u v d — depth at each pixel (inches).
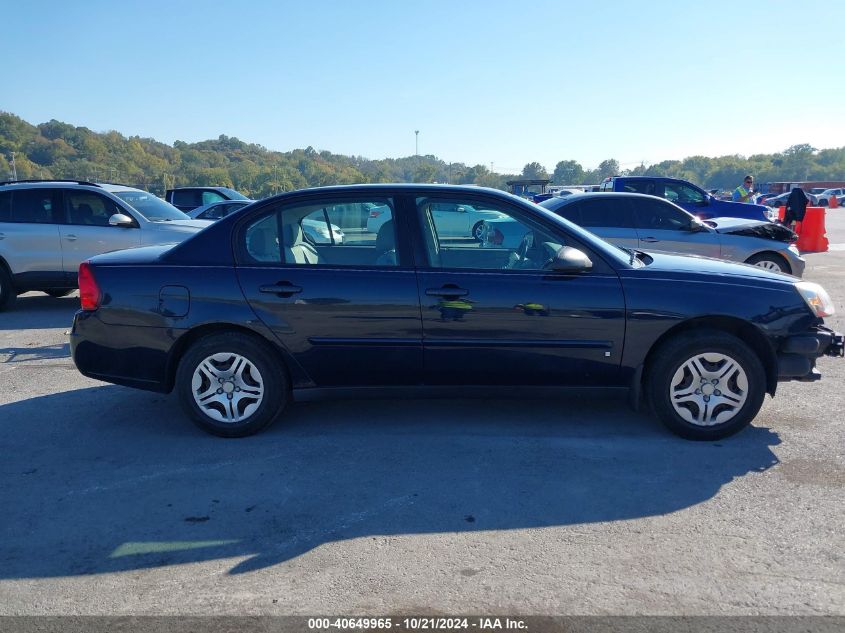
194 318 188.1
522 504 153.9
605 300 183.3
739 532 140.9
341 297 185.8
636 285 184.2
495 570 128.2
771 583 123.3
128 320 190.7
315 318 186.9
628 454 180.4
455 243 191.2
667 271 188.4
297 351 188.7
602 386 189.5
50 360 282.7
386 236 190.4
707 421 187.3
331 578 126.3
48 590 124.0
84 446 189.8
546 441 189.5
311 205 192.9
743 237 406.6
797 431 196.2
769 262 408.5
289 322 187.2
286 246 191.5
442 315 184.7
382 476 168.9
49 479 169.2
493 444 187.8
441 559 132.0
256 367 190.2
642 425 200.8
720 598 119.2
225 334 190.1
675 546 135.9
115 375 195.3
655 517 147.6
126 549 137.1
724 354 184.2
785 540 137.7
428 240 189.8
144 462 178.7
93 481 167.9
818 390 235.8
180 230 394.3
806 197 668.1
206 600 120.3
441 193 193.0
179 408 220.7
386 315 185.5
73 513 151.9
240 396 191.9
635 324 183.8
